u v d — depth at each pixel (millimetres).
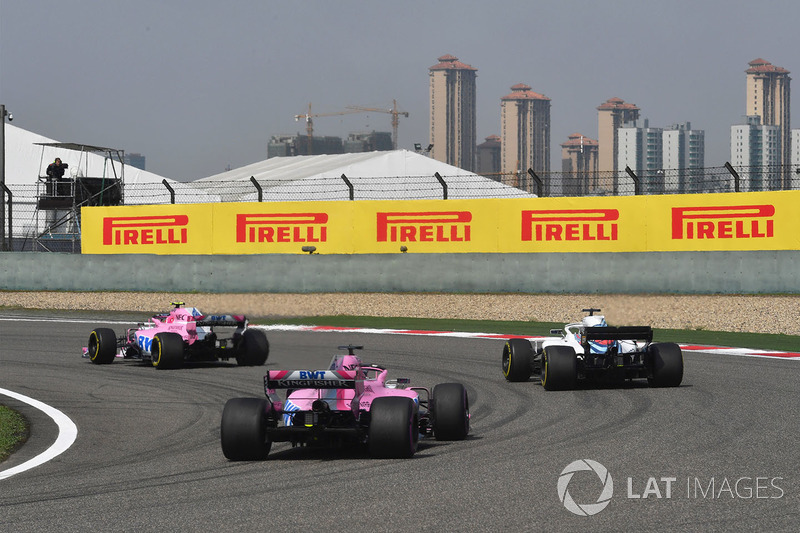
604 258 80875
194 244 98500
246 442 29062
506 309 82562
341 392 30562
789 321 71875
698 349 60375
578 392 43969
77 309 96062
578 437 32688
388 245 92062
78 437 35062
